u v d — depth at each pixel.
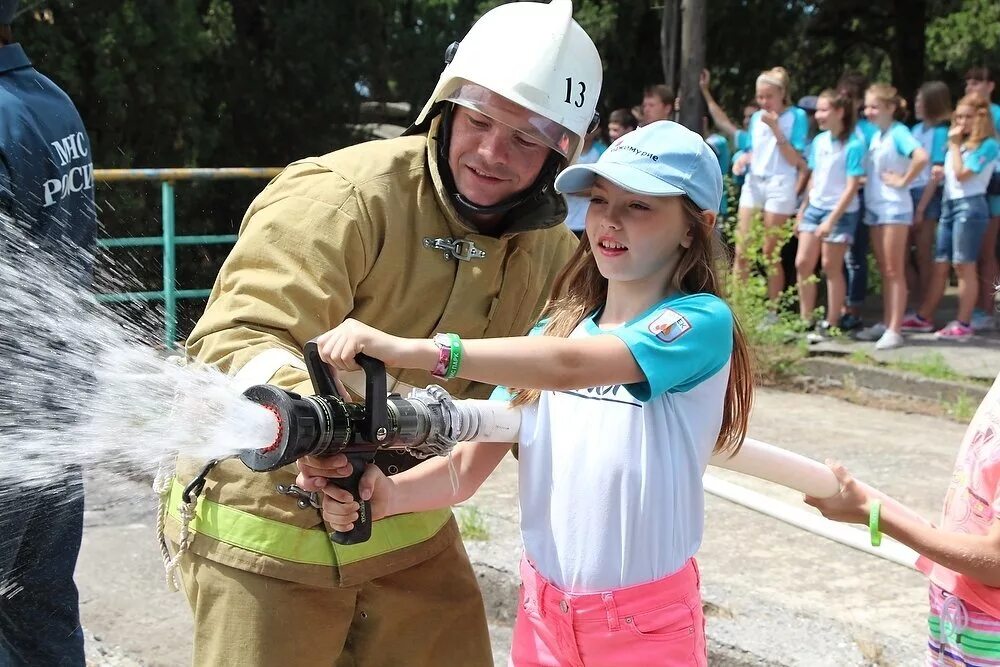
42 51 10.41
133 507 5.00
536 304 2.67
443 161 2.44
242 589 2.31
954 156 8.21
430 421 1.99
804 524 2.77
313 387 1.97
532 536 2.30
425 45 13.54
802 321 8.15
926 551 2.37
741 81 16.19
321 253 2.29
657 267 2.25
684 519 2.24
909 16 15.16
